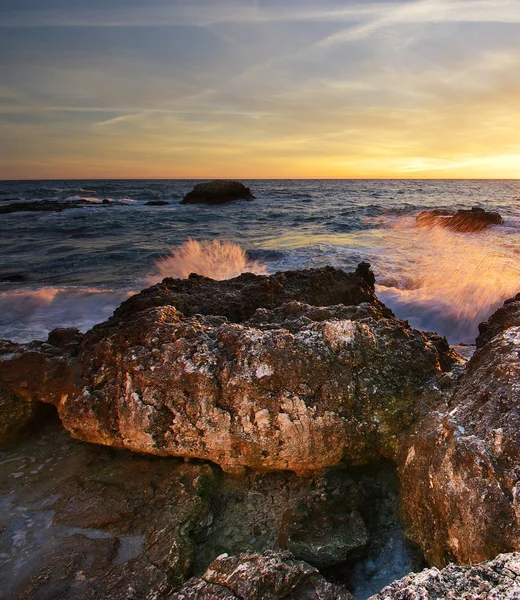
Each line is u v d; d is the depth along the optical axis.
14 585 2.46
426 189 76.19
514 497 1.98
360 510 2.80
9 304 8.80
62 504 3.04
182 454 3.20
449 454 2.32
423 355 3.43
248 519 2.87
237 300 5.17
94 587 2.41
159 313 3.79
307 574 2.05
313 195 56.22
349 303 6.03
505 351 2.74
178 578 2.45
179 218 27.47
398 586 1.71
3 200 43.25
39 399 3.80
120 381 3.39
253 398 3.04
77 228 22.50
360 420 3.05
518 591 1.53
